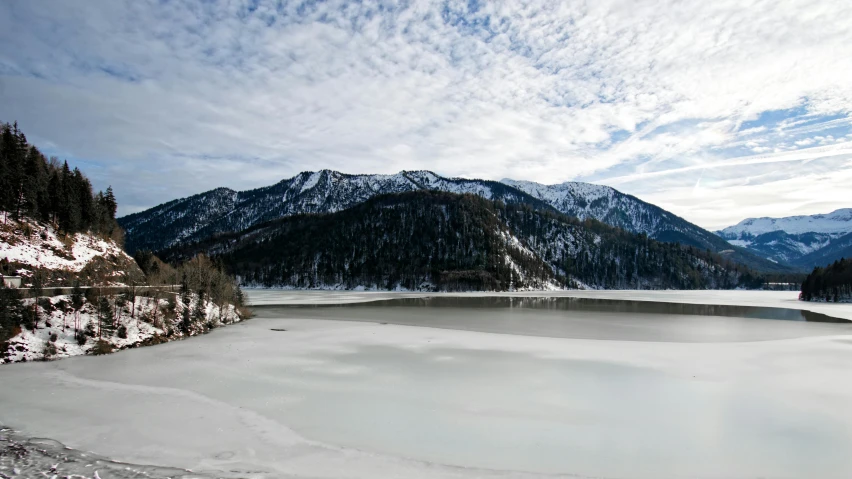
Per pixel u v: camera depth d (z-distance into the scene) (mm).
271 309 80000
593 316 68688
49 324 34594
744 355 34969
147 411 20875
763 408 21766
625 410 21344
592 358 33281
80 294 37969
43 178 60250
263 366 30125
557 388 24969
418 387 25000
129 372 28375
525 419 20047
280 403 22062
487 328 52031
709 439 18000
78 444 17188
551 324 56844
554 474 14977
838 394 24141
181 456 16141
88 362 31453
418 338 42938
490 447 17047
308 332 47312
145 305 43062
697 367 30438
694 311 79875
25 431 18484
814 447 17328
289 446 17000
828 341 43094
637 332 49469
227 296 60781
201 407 21438
